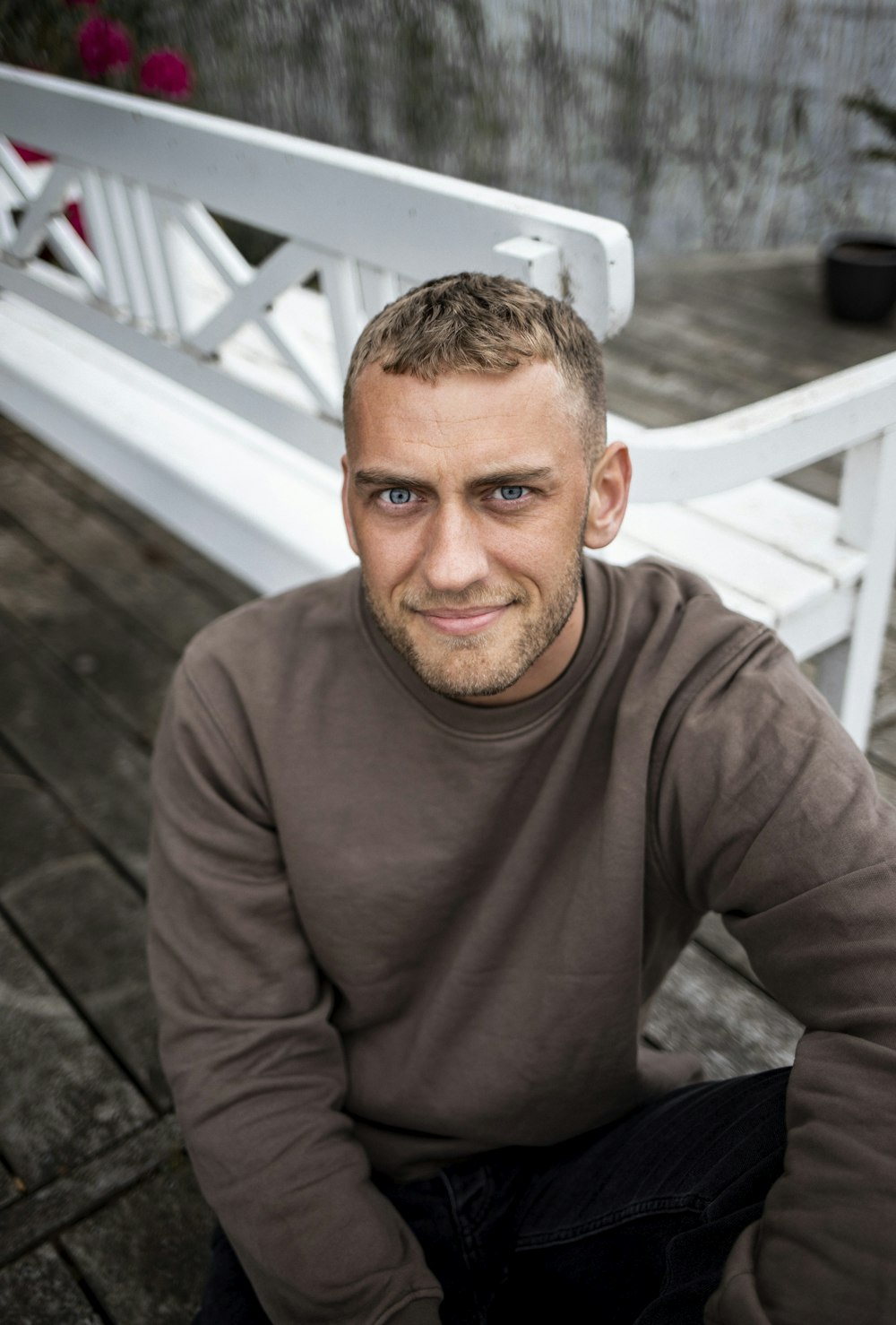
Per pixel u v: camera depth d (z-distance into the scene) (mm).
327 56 2588
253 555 1847
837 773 799
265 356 2131
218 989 944
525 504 788
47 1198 1301
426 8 2502
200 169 1567
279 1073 929
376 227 1326
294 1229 865
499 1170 980
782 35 2447
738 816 823
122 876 1774
